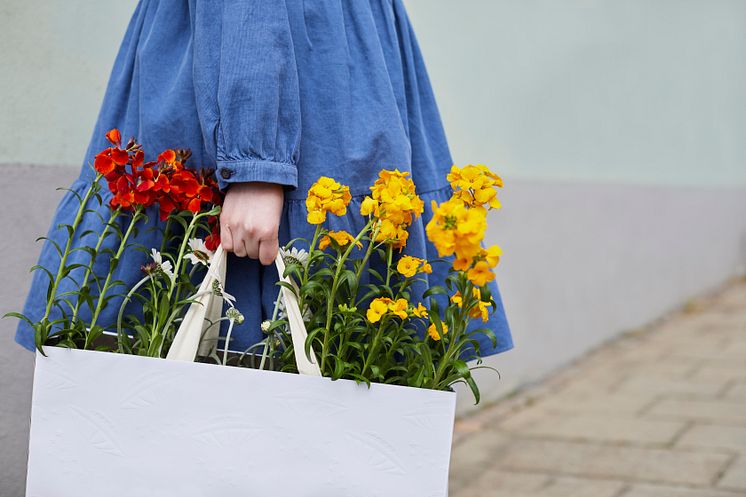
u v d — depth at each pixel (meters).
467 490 3.19
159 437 1.48
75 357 1.49
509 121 4.54
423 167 1.86
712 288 8.06
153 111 1.71
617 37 5.93
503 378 4.47
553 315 5.00
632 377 4.93
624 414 4.19
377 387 1.45
